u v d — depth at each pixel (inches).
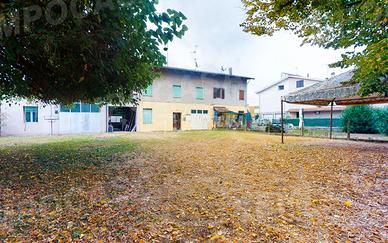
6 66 173.5
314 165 220.8
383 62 171.9
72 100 308.0
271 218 107.5
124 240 89.4
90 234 93.6
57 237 91.2
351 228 97.8
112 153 296.2
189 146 373.1
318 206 121.5
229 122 1032.8
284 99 440.1
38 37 144.3
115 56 180.4
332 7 189.3
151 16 145.9
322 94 370.9
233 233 93.9
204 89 974.4
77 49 164.7
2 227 99.0
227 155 285.0
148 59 199.6
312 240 88.2
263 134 648.4
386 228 97.7
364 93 269.6
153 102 847.7
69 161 241.9
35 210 117.7
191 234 93.4
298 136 578.6
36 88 247.6
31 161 241.0
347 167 210.2
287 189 149.7
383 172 189.9
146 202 128.3
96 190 148.9
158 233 94.3
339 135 596.7
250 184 161.8
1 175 183.5
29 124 658.2
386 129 601.3
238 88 1067.9
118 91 251.8
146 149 335.9
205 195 139.6
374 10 174.1
